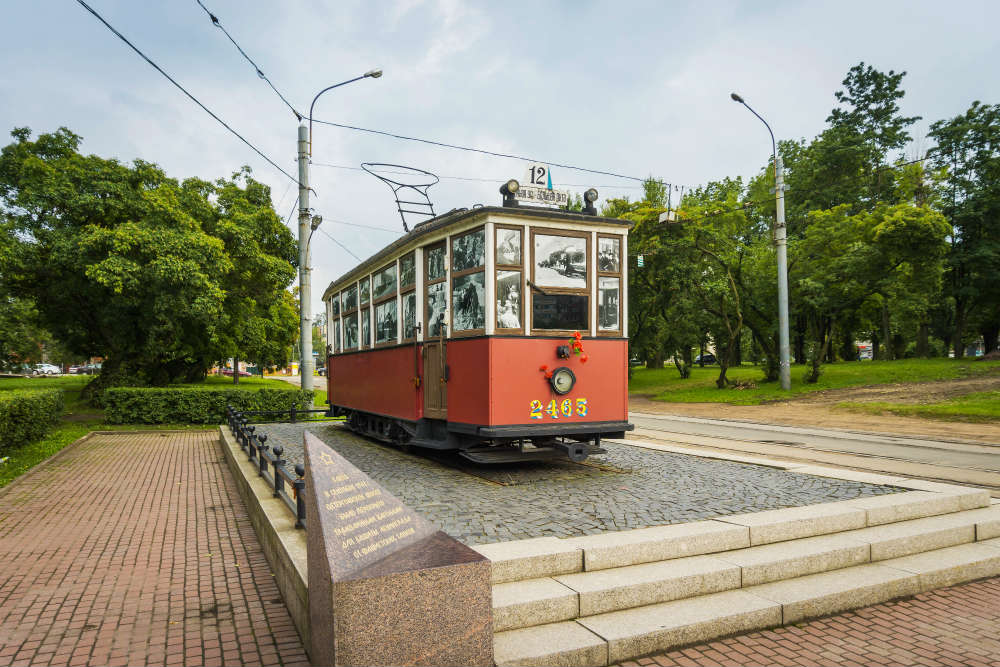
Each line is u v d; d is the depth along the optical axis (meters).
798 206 36.88
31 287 18.48
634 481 7.27
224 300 19.91
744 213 31.38
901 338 42.47
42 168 16.97
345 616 2.75
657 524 5.22
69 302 18.91
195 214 19.39
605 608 3.94
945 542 5.42
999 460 10.16
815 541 5.08
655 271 27.81
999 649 3.73
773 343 28.88
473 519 5.46
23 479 9.23
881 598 4.49
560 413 7.79
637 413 21.97
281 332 38.53
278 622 4.11
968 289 30.25
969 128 31.48
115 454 11.84
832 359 38.66
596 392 8.04
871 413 17.86
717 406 23.19
